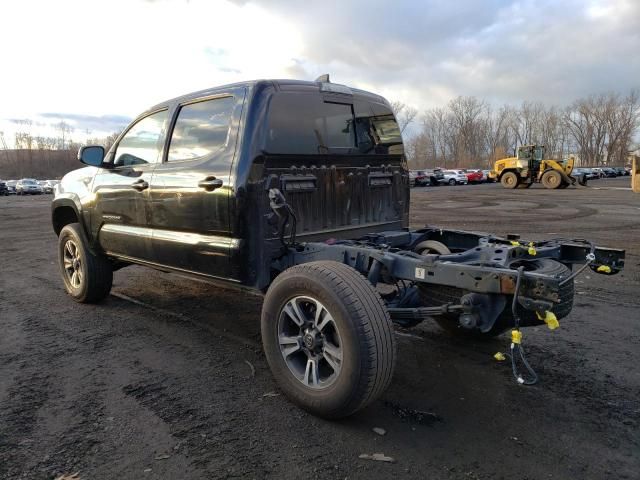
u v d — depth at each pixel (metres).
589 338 4.61
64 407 3.33
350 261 3.53
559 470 2.66
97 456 2.77
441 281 3.14
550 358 4.16
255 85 3.71
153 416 3.21
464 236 4.58
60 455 2.78
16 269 7.95
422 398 3.49
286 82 3.87
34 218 18.30
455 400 3.46
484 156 94.62
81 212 5.39
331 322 3.04
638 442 2.93
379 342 2.90
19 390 3.57
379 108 4.70
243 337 4.69
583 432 3.04
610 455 2.79
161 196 4.29
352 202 4.40
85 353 4.28
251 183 3.61
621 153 95.50
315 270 3.12
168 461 2.72
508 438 2.97
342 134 4.30
